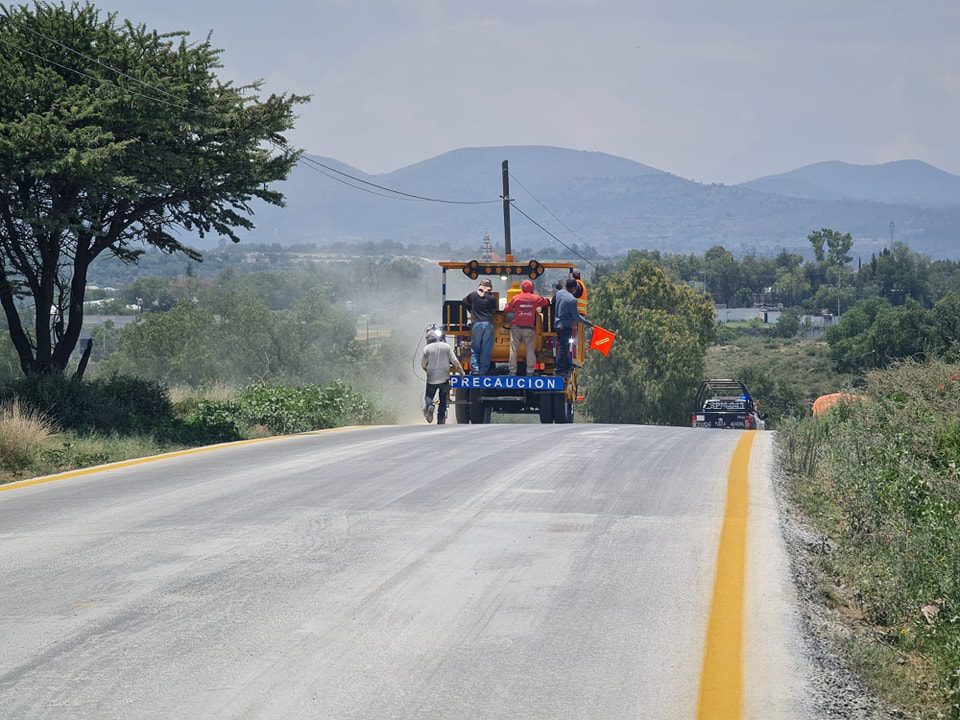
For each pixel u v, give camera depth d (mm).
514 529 24578
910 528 25609
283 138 58156
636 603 18844
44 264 55062
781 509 27344
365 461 36188
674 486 30438
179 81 52344
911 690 16031
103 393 52062
